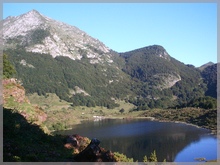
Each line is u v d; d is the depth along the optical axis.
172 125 139.12
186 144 88.00
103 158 17.80
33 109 32.81
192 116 154.62
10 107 28.86
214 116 136.38
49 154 18.59
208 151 74.81
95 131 126.50
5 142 17.73
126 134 116.75
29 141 20.34
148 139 103.06
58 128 119.69
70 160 17.62
